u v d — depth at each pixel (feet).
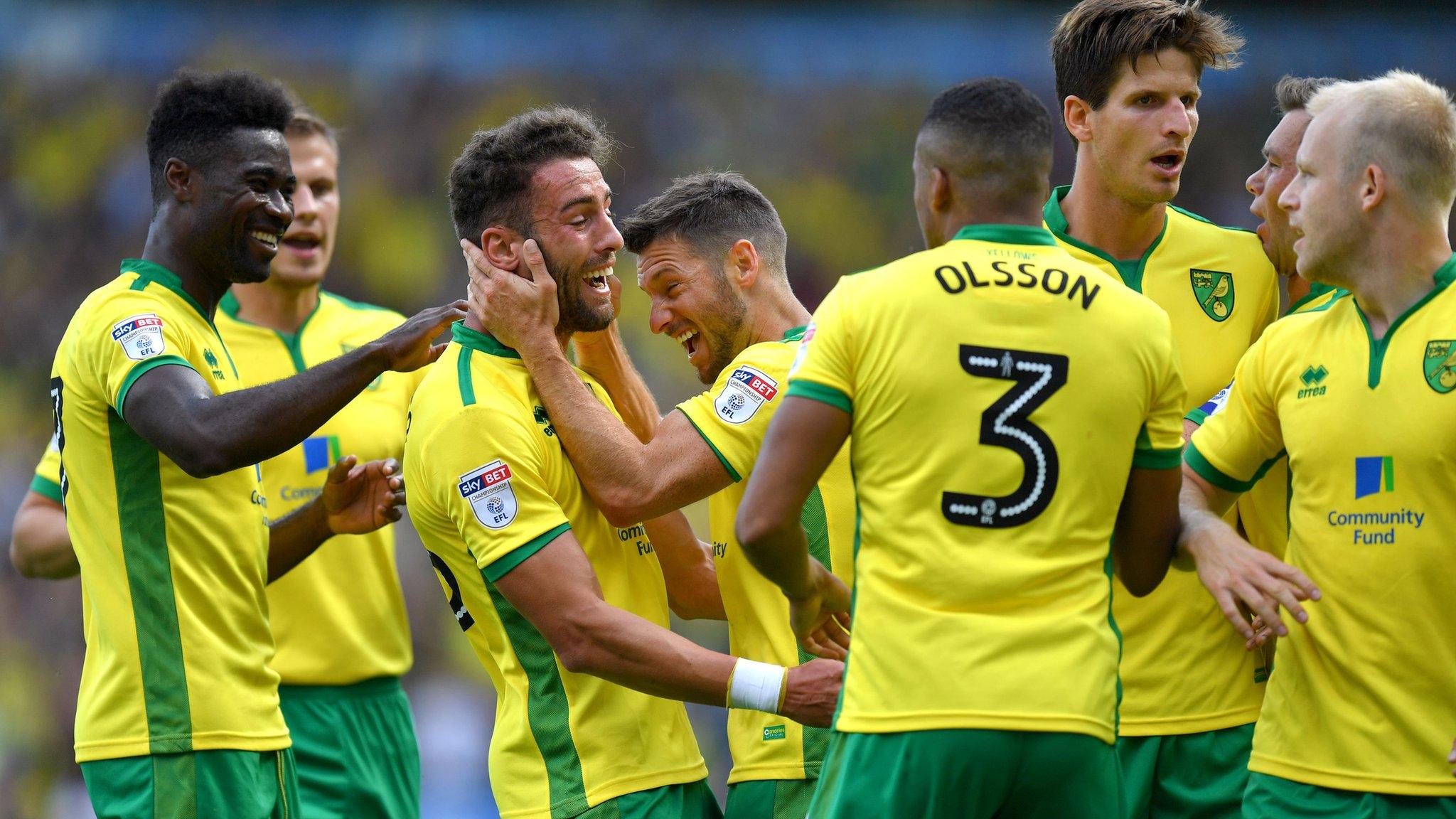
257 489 51.90
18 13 205.67
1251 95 215.10
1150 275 52.37
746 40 224.33
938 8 225.76
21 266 190.39
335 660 66.39
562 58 216.95
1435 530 41.01
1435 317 41.37
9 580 154.51
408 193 201.98
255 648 51.16
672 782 45.60
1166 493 39.99
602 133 50.01
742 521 38.60
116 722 48.37
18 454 174.70
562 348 49.24
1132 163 50.44
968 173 39.37
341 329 72.08
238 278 51.42
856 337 38.45
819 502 49.44
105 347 48.34
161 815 47.80
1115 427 37.96
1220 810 50.39
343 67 209.97
